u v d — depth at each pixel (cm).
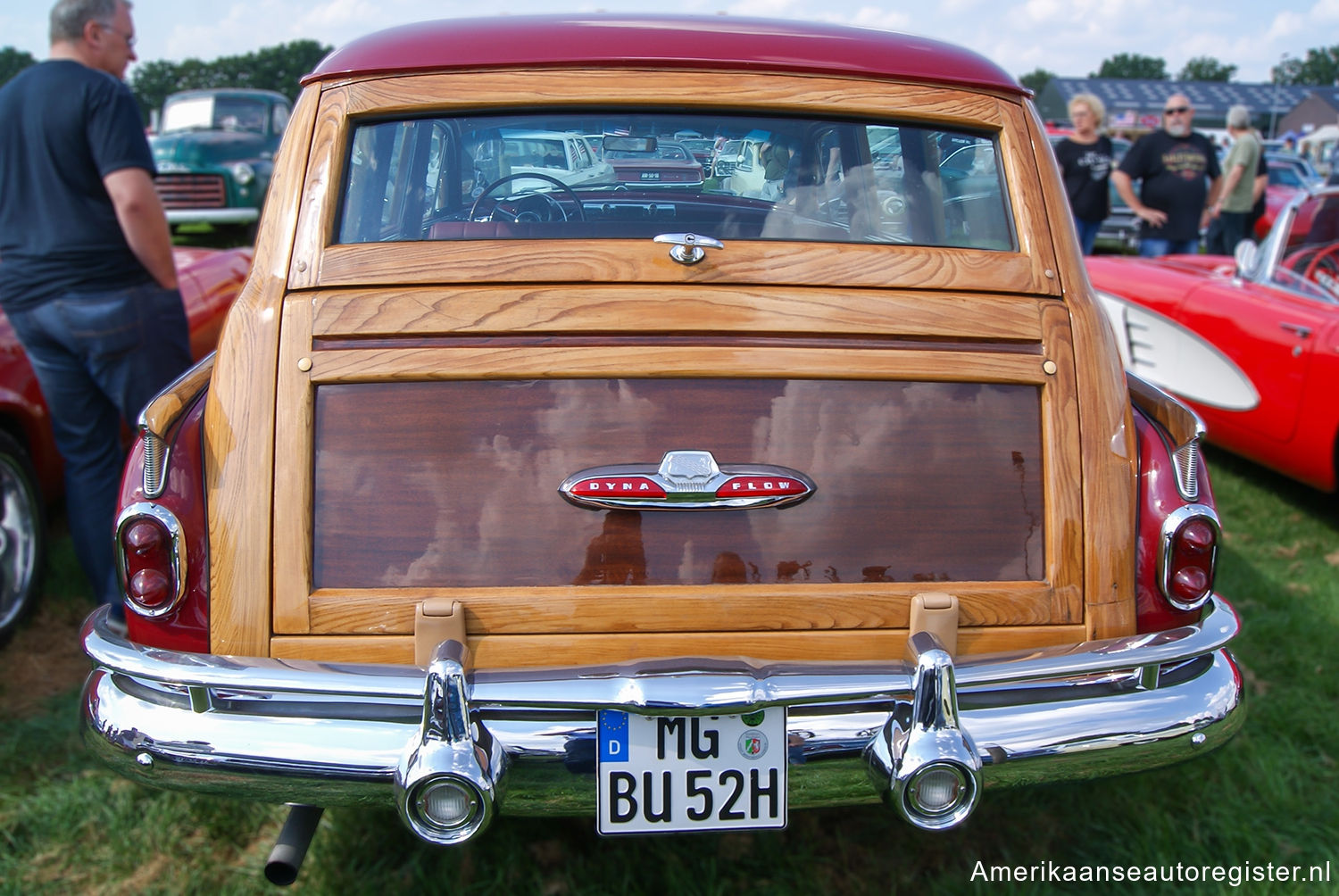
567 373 175
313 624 173
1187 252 712
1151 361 472
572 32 203
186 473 177
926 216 205
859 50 207
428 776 155
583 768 168
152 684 175
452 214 204
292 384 175
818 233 205
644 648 175
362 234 190
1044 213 199
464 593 173
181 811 232
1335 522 419
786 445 178
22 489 312
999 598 180
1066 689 179
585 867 219
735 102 198
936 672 162
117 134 287
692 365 176
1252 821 233
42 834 224
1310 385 379
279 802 170
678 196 206
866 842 230
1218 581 358
